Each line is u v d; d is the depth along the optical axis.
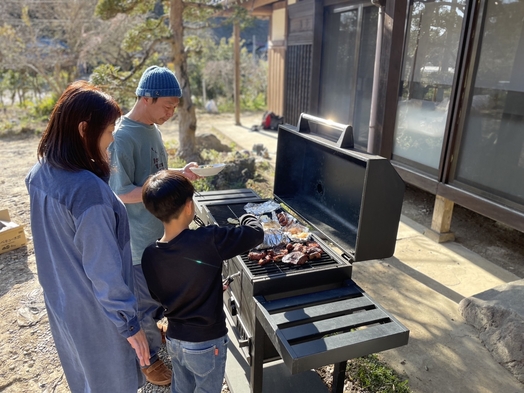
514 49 3.42
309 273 1.98
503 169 3.61
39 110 13.05
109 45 14.73
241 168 6.44
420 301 3.21
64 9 13.91
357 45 5.86
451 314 3.04
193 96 17.11
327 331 1.68
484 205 3.71
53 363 2.64
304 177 2.88
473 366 2.54
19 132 10.64
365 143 5.99
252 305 1.96
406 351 2.66
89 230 1.43
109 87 6.69
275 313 1.80
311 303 1.89
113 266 1.49
